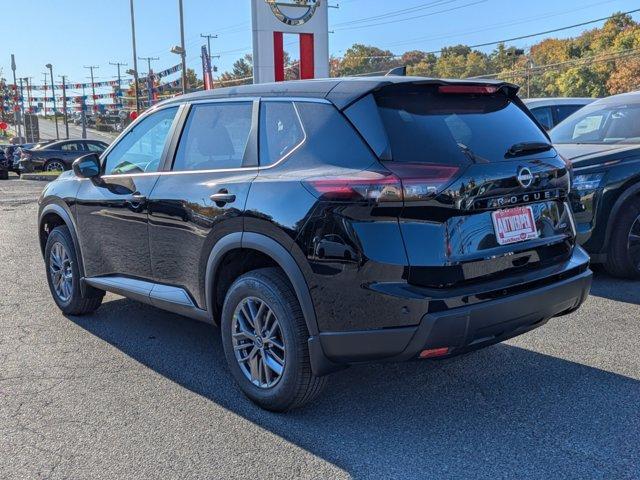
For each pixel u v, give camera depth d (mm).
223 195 3734
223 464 3119
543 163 3600
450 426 3469
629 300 5617
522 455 3143
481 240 3275
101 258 5000
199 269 3996
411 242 3094
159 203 4258
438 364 4348
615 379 4000
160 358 4582
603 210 5938
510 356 4438
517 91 3949
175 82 53875
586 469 3000
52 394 3957
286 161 3594
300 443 3314
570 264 3734
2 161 27875
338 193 3154
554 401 3727
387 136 3236
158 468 3094
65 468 3102
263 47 17031
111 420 3602
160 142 4559
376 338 3150
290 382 3473
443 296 3113
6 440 3385
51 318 5578
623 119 6824
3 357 4605
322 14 17625
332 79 3727
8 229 11109
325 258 3201
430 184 3098
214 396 3918
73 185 5270
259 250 3512
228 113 4074
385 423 3521
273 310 3496
